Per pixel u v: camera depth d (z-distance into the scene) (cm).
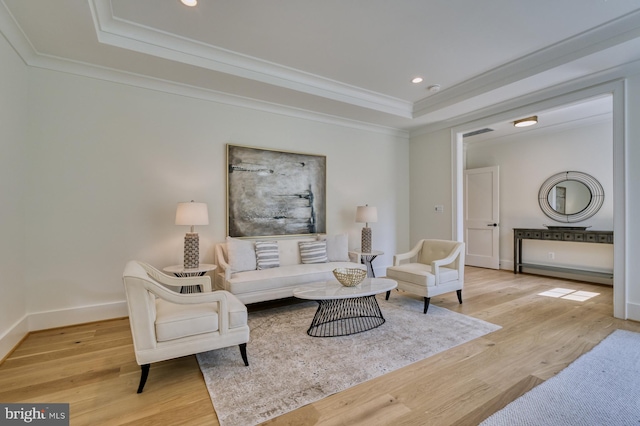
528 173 550
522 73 331
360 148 506
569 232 467
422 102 446
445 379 200
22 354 238
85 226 305
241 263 352
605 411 167
